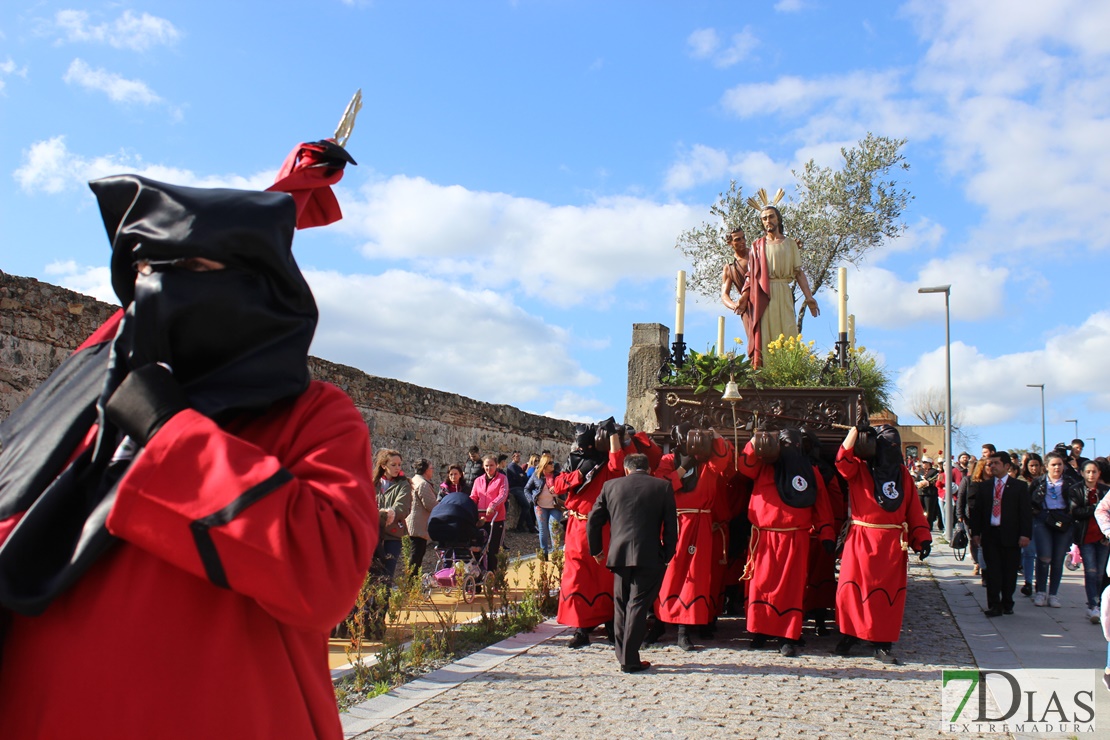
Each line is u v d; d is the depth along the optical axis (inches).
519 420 866.1
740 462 332.5
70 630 52.6
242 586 50.6
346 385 600.7
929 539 313.4
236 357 58.2
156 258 57.5
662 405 379.2
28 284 346.9
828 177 877.2
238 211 58.0
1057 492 440.5
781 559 321.1
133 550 53.9
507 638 343.3
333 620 53.9
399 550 368.8
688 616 330.3
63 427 59.6
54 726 51.4
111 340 66.6
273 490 51.3
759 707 249.8
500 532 507.2
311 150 79.3
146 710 51.2
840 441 356.5
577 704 250.1
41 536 53.7
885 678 287.1
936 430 1765.5
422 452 694.5
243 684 53.7
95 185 62.2
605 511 305.6
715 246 899.4
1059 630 375.6
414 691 260.7
